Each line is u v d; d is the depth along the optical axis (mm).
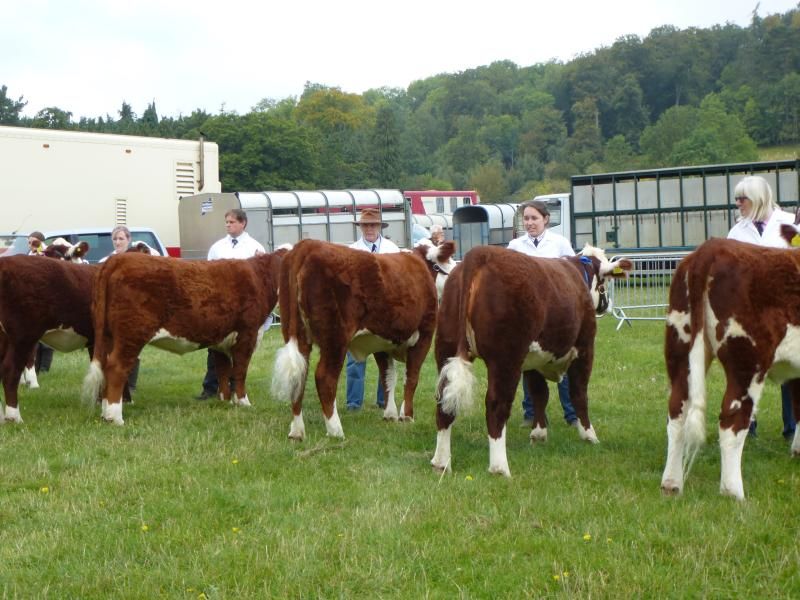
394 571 4883
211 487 6262
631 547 5152
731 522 5465
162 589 4719
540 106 103375
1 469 6773
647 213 22656
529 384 7863
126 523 5629
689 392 6152
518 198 77688
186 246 20641
